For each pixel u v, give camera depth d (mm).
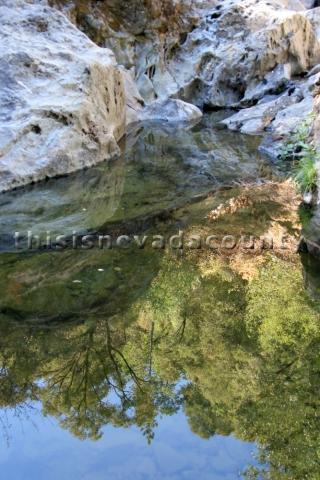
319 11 13547
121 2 9805
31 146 5742
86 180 5859
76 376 2629
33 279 3619
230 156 7016
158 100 10109
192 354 2828
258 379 2619
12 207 4984
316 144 5488
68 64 6637
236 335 3023
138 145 7617
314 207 4809
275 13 11305
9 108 5898
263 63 10703
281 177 5973
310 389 2539
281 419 2316
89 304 3320
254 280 3715
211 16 11562
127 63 10133
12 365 2707
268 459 2092
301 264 3961
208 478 1979
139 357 2793
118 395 2477
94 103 6723
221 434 2219
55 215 4812
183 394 2492
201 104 11039
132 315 3217
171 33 10961
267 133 8305
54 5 8641
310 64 11852
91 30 9414
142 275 3744
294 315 3268
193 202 5191
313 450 2133
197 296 3492
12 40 6527
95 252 4070
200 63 11078
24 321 3104
